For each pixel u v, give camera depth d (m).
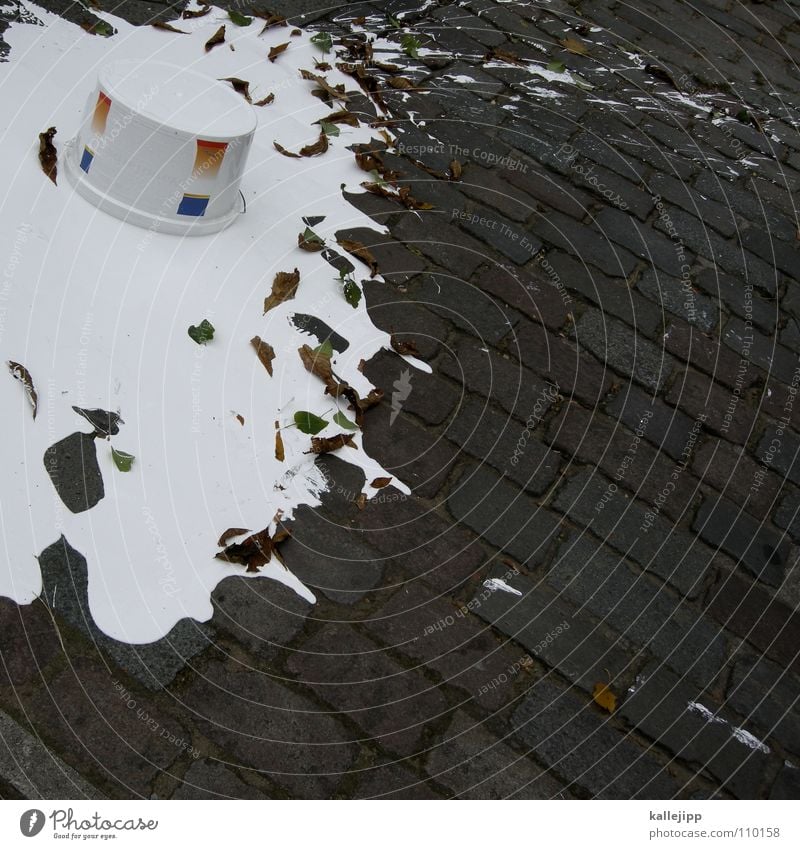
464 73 3.56
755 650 2.20
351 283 2.56
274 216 2.66
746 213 3.44
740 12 4.70
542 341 2.68
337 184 2.88
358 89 3.29
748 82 4.20
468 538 2.17
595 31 4.14
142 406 2.07
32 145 2.42
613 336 2.78
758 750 2.01
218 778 1.65
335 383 2.31
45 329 2.08
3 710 1.60
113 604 1.78
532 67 3.74
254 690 1.77
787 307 3.13
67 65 2.75
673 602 2.22
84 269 2.22
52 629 1.71
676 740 1.96
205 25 3.22
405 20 3.71
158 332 2.21
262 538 1.99
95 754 1.61
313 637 1.88
